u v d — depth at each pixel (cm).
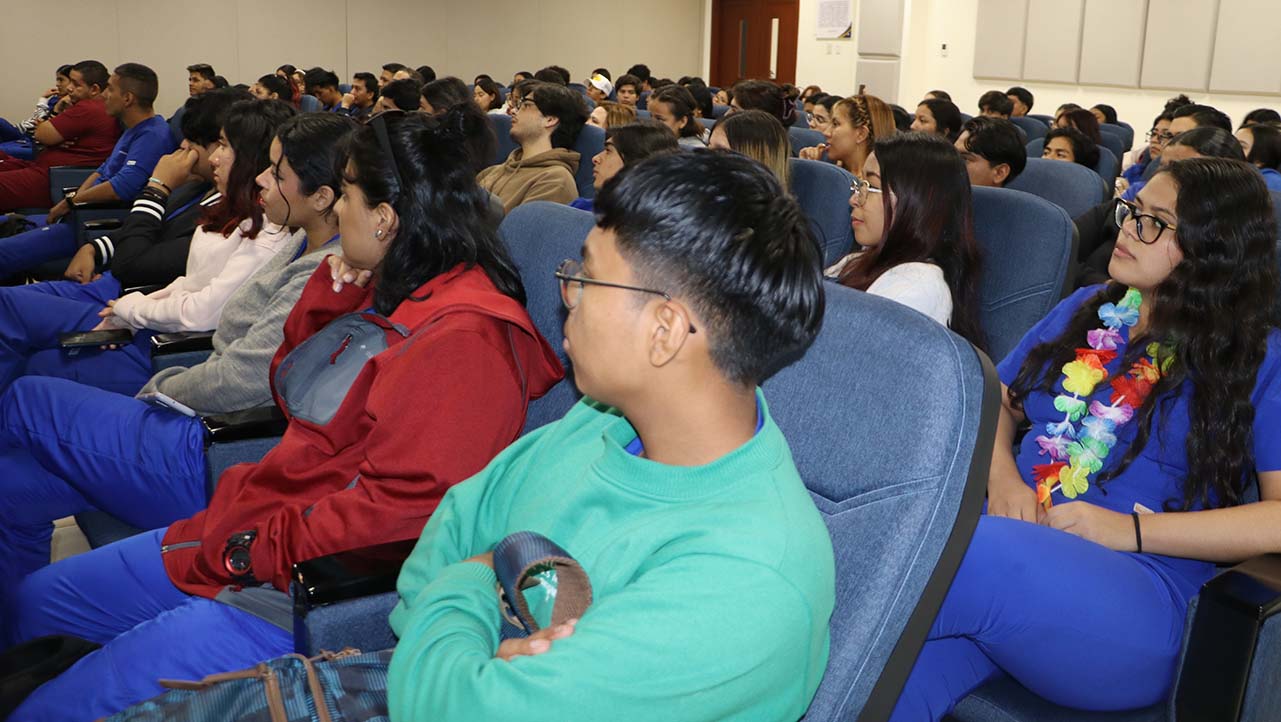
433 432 126
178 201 328
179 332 229
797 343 81
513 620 85
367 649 113
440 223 142
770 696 76
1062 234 214
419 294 142
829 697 90
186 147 336
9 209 535
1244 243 134
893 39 1061
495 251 146
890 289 185
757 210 78
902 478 94
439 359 129
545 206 164
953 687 128
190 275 248
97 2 1005
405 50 1171
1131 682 122
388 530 125
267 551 127
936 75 1069
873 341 100
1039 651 120
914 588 92
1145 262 141
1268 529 126
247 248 230
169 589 141
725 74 1308
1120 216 147
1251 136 392
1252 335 133
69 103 680
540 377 140
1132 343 148
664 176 78
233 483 144
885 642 91
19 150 684
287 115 230
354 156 146
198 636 125
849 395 100
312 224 193
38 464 183
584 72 1279
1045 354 162
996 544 119
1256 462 133
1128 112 911
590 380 82
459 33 1197
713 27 1298
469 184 144
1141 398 144
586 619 74
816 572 78
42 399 180
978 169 313
